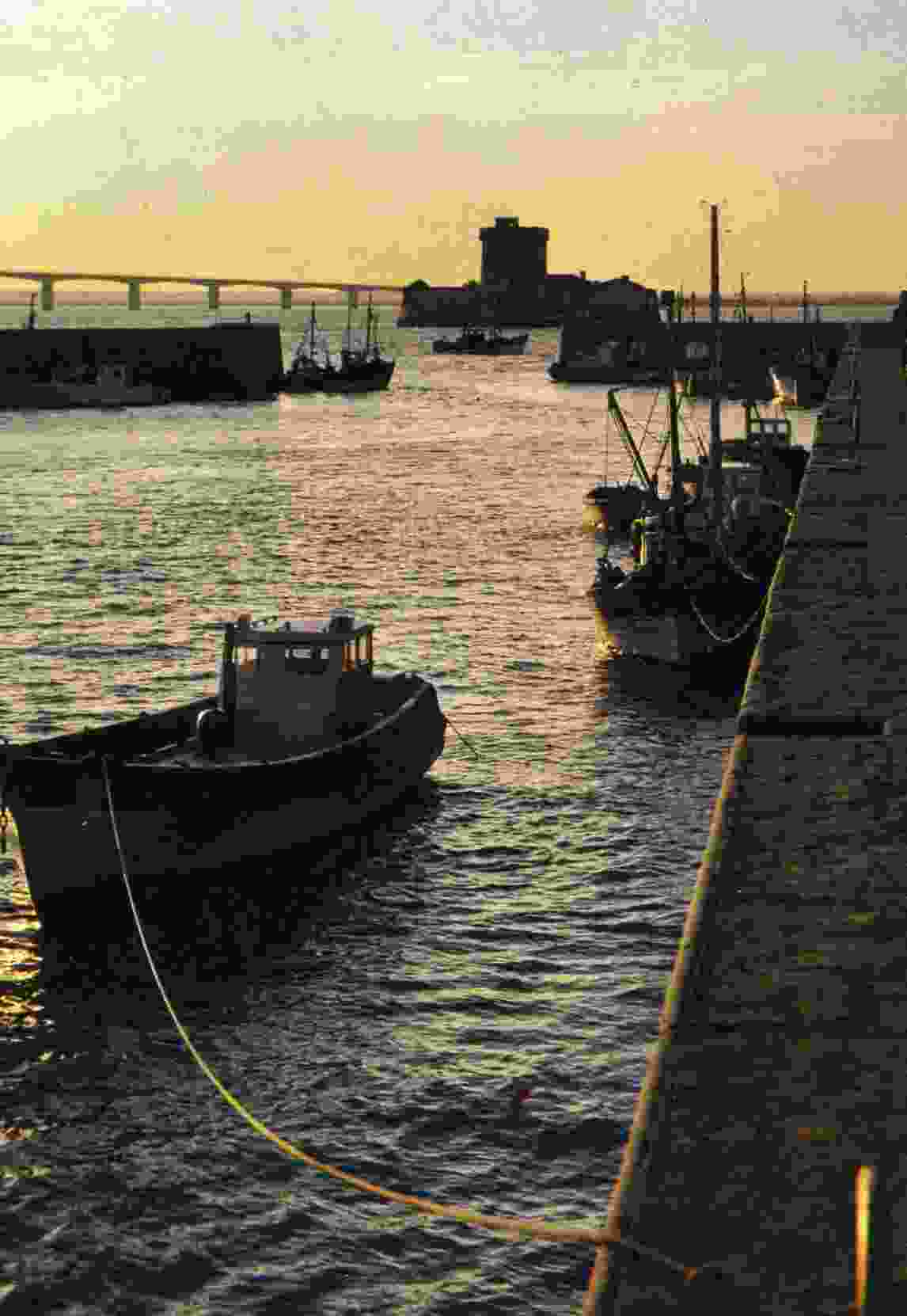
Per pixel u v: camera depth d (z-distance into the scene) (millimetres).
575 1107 22703
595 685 52125
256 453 141500
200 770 32531
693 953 6402
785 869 7500
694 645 53875
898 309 137250
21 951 29984
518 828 36562
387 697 41469
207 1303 18453
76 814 31422
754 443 94250
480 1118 22531
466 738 44938
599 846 35094
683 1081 5215
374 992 27328
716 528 58875
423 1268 18984
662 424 170875
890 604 16188
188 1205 20609
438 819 37344
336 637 36438
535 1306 18188
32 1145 22266
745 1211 4395
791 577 18266
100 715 47219
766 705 11484
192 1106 23391
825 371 188750
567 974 27781
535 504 104750
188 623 62562
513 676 53344
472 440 155125
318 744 36000
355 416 189125
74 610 65250
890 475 30500
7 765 30812
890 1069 5230
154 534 89062
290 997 27375
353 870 33812
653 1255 4180
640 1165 4680
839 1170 4590
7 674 52656
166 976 28562
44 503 103875
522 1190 20672
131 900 29484
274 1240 19734
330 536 89000
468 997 26922
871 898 7000
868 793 8773
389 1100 23172
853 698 11664
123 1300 18516
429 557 81250
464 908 31375
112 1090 24031
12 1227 20094
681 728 46250
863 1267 3775
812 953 6359
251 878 33562
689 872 33281
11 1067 24906
